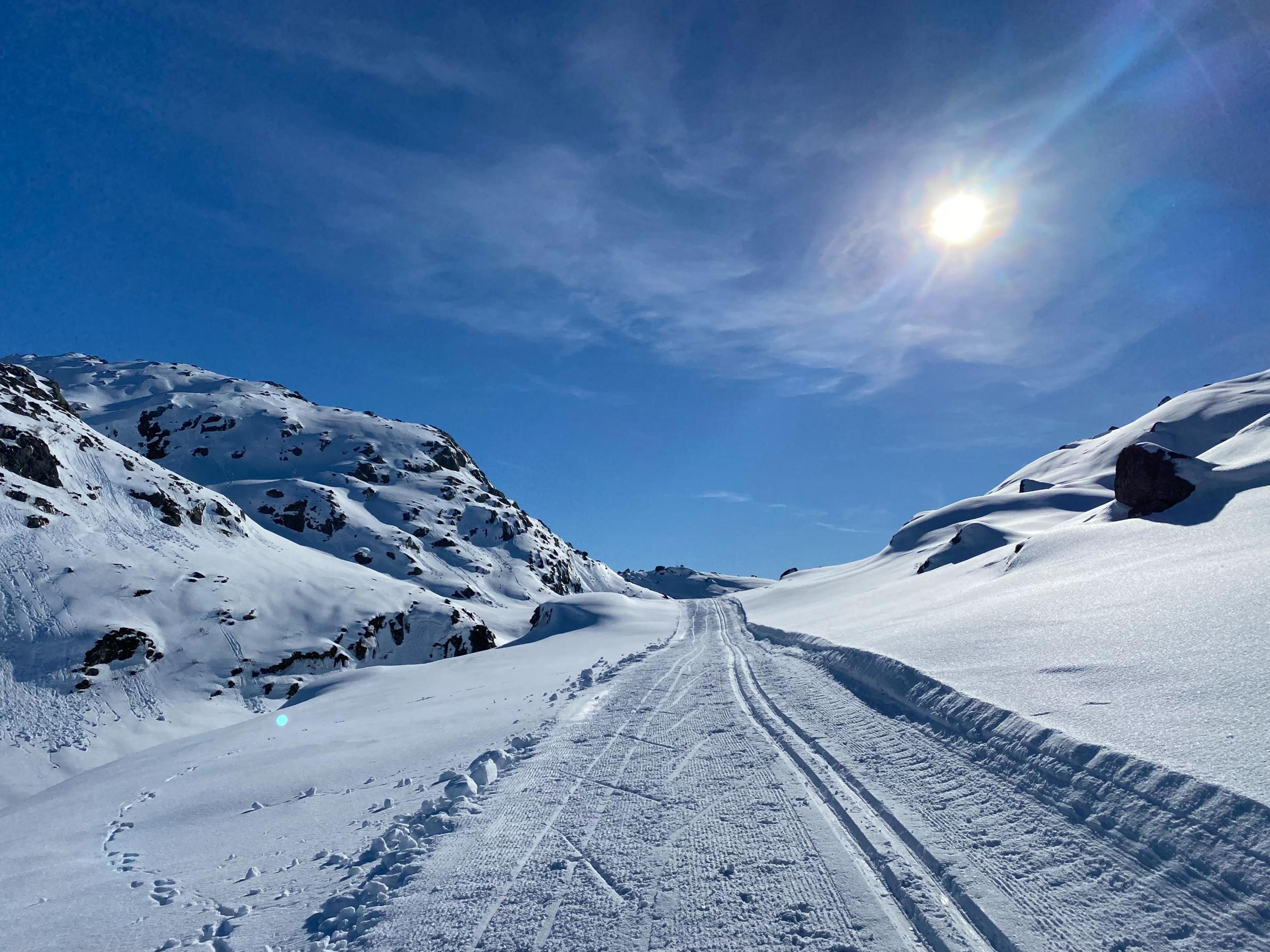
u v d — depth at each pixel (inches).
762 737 319.6
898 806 207.2
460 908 175.9
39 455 2134.6
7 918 218.1
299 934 178.5
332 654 2038.6
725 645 885.2
